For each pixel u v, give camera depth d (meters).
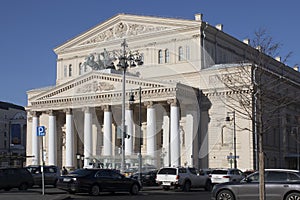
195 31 84.44
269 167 79.56
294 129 86.81
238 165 75.00
